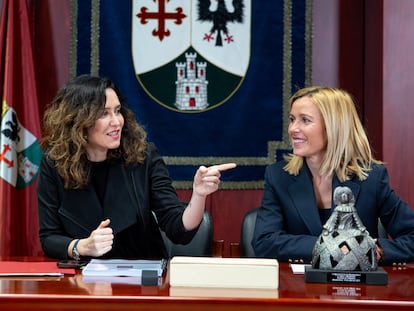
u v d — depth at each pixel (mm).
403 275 2098
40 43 3732
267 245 2459
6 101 3420
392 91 3426
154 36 3730
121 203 2504
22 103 3488
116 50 3727
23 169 3479
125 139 2561
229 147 3766
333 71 3801
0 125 3461
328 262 1919
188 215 2344
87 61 3725
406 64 3418
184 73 3746
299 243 2398
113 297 1677
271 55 3766
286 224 2627
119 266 2082
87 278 1928
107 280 1900
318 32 3799
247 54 3756
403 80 3420
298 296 1714
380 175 2602
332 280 1904
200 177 2285
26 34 3486
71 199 2508
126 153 2547
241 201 3801
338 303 1664
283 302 1669
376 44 3566
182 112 3754
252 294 1729
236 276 1817
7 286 1808
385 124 3430
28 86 3482
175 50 3744
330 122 2523
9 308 1685
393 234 2574
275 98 3775
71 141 2473
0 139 3424
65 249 2312
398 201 2584
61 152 2471
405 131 3426
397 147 3424
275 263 1827
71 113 2459
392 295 1737
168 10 3734
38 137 3480
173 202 2500
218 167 2287
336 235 1950
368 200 2568
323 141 2549
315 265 1949
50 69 3740
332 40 3797
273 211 2615
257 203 3807
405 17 3416
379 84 3506
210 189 2279
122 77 3734
